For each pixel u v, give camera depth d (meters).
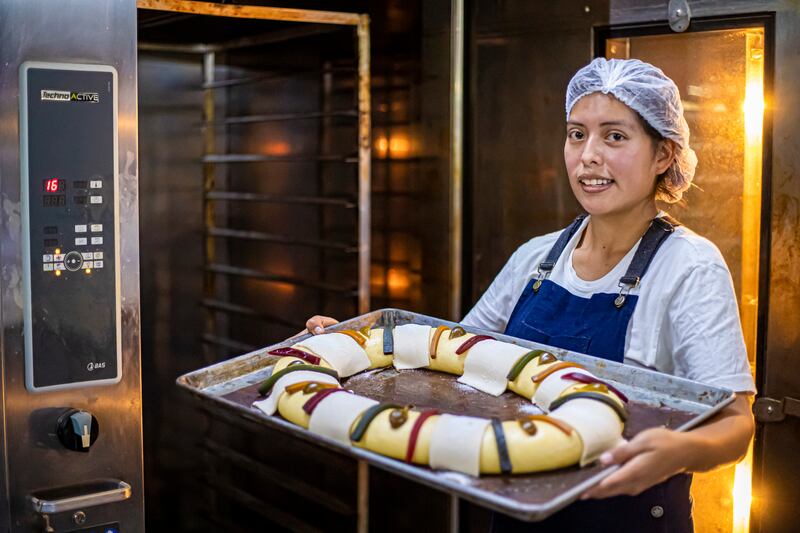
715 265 1.62
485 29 2.43
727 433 1.38
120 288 1.77
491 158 2.48
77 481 1.77
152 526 3.19
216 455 3.09
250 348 3.15
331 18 2.42
